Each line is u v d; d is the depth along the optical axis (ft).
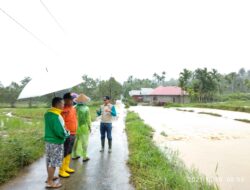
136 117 74.02
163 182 19.33
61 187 19.42
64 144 21.74
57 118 18.88
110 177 21.49
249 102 192.54
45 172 22.93
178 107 178.50
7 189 19.06
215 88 239.71
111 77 203.41
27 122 61.52
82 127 25.95
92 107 132.98
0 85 182.60
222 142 42.16
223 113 110.73
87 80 213.46
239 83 353.10
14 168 22.63
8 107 165.17
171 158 27.32
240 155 33.04
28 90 18.66
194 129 57.77
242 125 66.18
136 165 24.31
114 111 30.25
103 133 30.40
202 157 31.81
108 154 29.30
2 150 24.43
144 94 262.06
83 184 19.98
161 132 52.11
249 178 24.31
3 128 48.37
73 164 25.22
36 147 29.71
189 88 235.20
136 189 18.89
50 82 19.53
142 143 32.53
